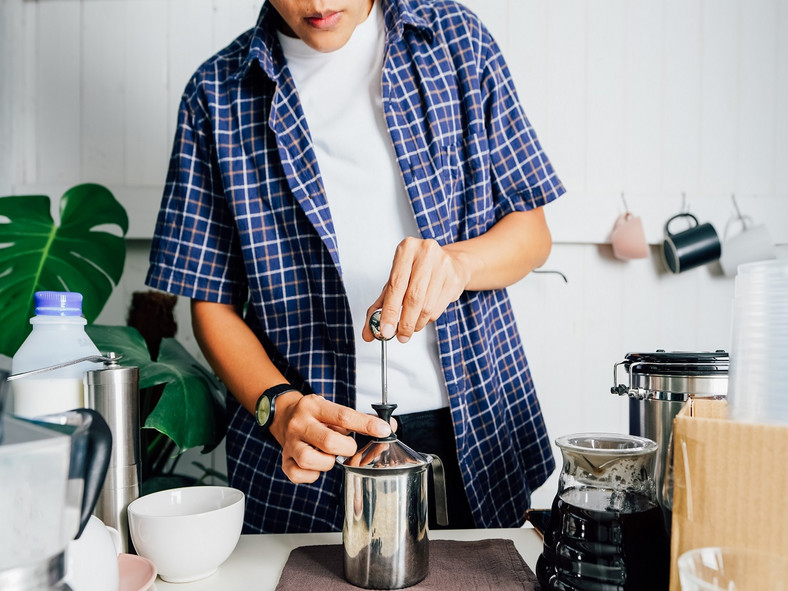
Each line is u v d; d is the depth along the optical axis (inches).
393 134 38.1
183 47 65.9
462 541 30.3
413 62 38.9
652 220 65.6
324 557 28.9
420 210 38.2
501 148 41.0
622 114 66.4
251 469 42.5
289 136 39.2
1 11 63.6
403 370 39.5
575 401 67.0
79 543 19.8
